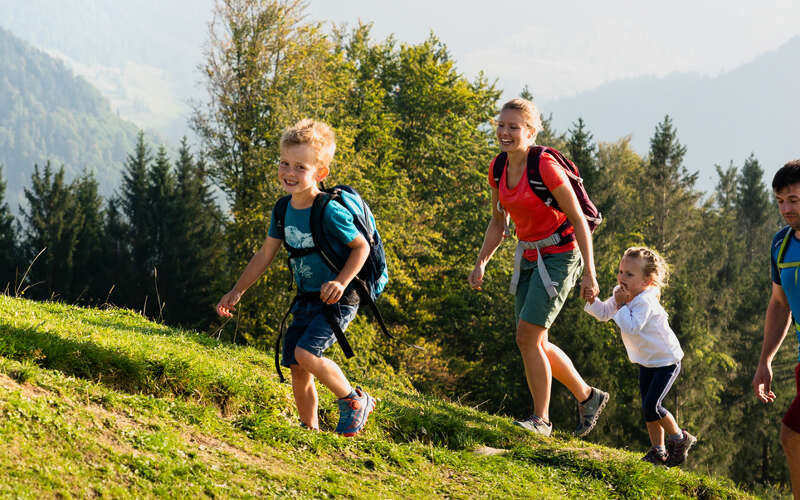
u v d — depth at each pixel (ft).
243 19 87.25
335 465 12.57
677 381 106.32
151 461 10.11
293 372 14.56
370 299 13.92
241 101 88.94
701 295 143.74
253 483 10.63
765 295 145.07
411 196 104.17
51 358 13.96
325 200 13.41
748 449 128.26
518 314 19.66
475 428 19.07
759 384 14.33
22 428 9.56
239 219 86.22
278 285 79.05
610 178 158.61
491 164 19.11
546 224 18.38
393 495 11.78
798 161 12.46
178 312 170.40
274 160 81.76
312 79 89.25
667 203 150.82
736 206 209.87
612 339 97.96
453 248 103.30
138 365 14.98
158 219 180.55
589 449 17.76
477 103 114.52
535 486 14.42
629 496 15.44
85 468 9.38
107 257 179.73
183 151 191.62
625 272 18.25
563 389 91.61
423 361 88.53
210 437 12.09
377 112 106.73
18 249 176.96
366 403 14.47
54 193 176.76
